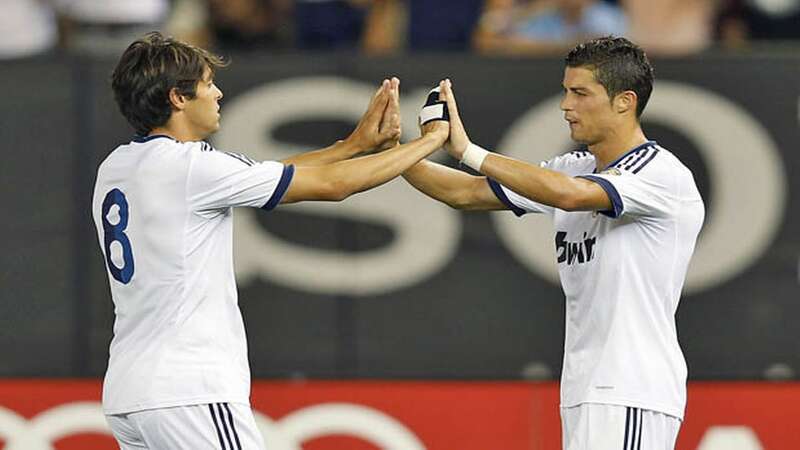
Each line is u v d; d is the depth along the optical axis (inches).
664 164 769.6
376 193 1050.7
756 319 1045.8
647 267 767.7
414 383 1053.2
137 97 750.5
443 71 1038.4
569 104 776.3
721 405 1045.2
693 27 1280.8
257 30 1273.4
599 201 752.3
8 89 1043.9
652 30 1277.1
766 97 1038.4
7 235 1050.1
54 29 1298.0
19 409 1053.2
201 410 729.6
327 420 1052.5
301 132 1042.1
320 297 1053.2
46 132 1046.4
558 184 752.3
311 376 1055.0
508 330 1051.3
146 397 727.1
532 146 1037.8
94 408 1052.5
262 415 1052.5
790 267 1042.7
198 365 731.4
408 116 1037.8
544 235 1048.2
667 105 1040.2
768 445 1045.2
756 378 1047.0
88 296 1053.2
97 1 1290.6
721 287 1046.4
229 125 1040.2
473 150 776.9
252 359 1055.0
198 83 756.0
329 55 1041.5
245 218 1052.5
